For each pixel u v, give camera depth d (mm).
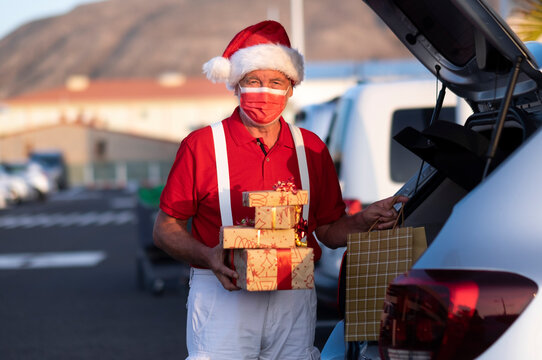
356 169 7957
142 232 12180
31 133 78438
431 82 8039
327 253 8172
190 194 3777
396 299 2705
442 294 2604
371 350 3348
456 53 3523
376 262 3461
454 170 3475
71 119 83312
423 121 7969
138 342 8797
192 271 3824
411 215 3771
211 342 3695
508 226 2615
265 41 3773
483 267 2605
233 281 3574
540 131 2674
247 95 3723
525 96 3307
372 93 8039
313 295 3869
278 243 3473
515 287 2551
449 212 3779
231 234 3447
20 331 9539
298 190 3492
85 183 77312
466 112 7141
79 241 22078
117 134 78062
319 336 5730
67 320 10227
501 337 2539
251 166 3766
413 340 2645
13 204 42062
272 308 3709
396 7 3568
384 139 7945
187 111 82750
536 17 8047
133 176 77812
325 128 9859
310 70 53094
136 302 11586
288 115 36906
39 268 16203
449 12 3338
